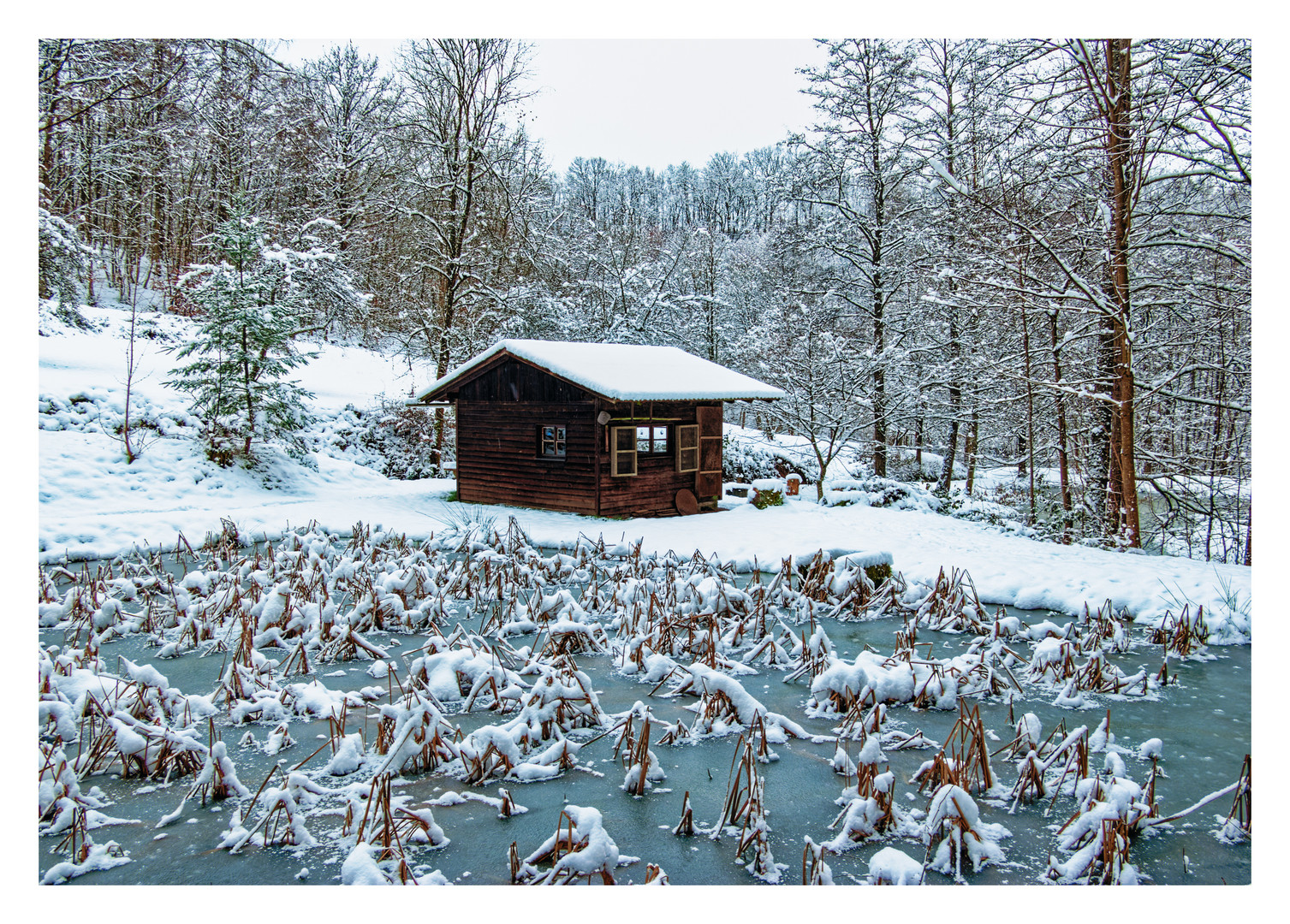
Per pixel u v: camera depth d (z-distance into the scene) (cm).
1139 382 1683
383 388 2644
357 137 3362
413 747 480
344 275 2545
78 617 809
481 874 373
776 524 1509
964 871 379
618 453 1572
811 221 2456
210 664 693
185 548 1198
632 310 2972
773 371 2284
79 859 381
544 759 496
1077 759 466
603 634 769
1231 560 1702
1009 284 1588
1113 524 1554
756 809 389
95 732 517
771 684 668
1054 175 1588
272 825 411
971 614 825
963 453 2536
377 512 1565
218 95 2942
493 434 1781
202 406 1898
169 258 3253
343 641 702
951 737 468
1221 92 1302
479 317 2552
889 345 2295
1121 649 758
